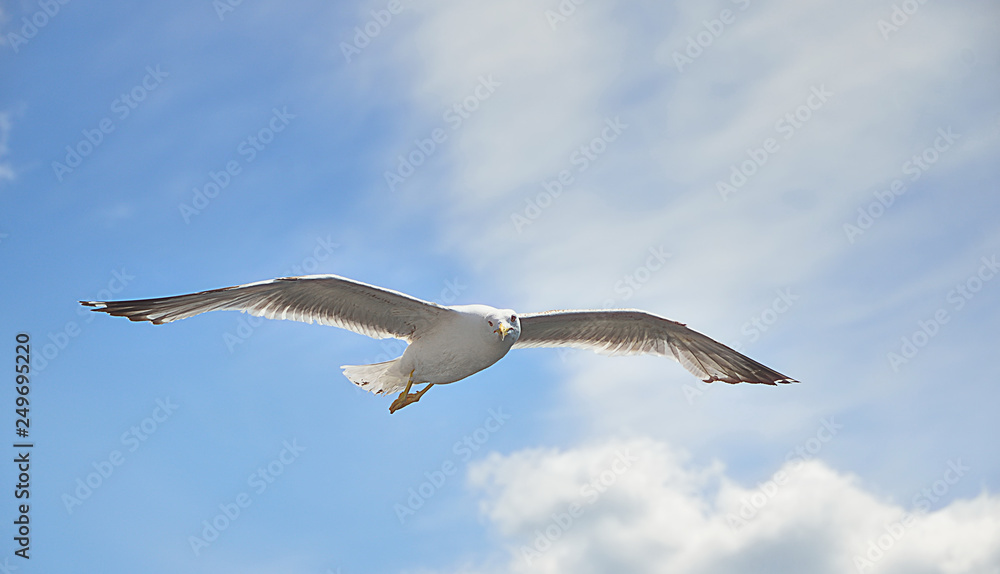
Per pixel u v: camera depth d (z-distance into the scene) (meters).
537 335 9.38
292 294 7.85
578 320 9.14
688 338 9.30
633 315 9.05
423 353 8.09
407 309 8.03
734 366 9.41
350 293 7.87
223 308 7.78
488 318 7.84
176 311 7.69
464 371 8.16
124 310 7.46
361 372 8.62
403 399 8.22
